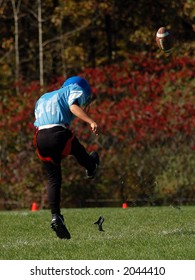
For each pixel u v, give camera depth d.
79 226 36.81
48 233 34.31
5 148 66.81
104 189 65.81
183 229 33.00
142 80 68.50
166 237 29.62
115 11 91.50
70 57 87.19
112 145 65.56
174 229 33.38
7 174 66.62
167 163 65.00
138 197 65.38
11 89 80.44
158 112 65.50
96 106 66.94
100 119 65.62
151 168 65.12
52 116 28.09
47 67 90.62
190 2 85.19
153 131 65.31
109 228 35.53
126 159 65.38
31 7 90.50
